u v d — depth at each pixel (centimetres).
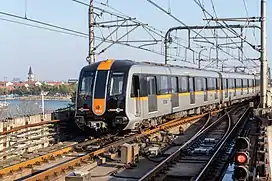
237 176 759
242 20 2109
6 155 1510
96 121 1834
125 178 1230
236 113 3500
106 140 1808
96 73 1861
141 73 1936
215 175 1259
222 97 3550
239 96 4241
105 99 1816
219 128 2439
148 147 1666
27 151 1653
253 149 1382
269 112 1862
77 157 1489
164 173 1270
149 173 1164
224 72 3741
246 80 4581
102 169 1341
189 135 2167
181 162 1455
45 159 1419
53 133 1880
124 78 1822
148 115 1991
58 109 2155
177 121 2483
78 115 1869
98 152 1501
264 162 955
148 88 2000
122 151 1404
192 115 2939
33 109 2067
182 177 1238
